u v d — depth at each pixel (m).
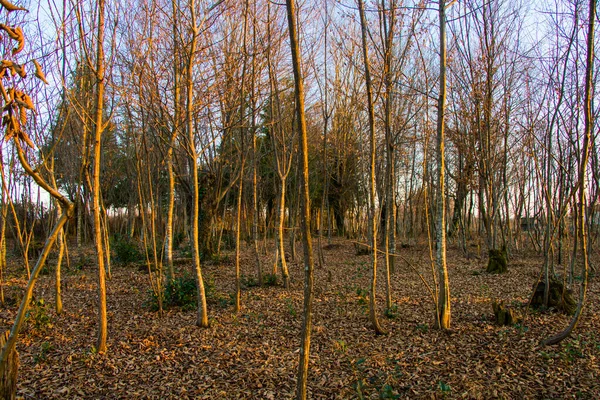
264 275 10.95
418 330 6.35
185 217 22.19
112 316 7.41
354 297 8.87
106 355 5.43
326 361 5.25
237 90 7.55
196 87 7.06
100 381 4.71
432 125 11.30
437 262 6.43
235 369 5.05
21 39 1.77
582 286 5.30
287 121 12.35
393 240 11.91
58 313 7.43
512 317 6.49
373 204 6.32
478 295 8.87
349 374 4.82
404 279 11.26
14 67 1.76
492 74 12.47
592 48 4.93
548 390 4.27
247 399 4.30
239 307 7.91
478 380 4.54
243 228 22.50
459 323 6.66
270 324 6.93
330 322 6.97
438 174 6.29
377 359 5.20
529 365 4.89
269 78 8.37
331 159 18.02
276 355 5.48
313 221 31.28
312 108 13.18
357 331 6.43
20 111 1.82
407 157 16.44
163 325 6.83
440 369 4.88
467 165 14.93
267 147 18.88
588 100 5.03
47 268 12.03
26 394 4.36
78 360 5.28
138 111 7.10
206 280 10.42
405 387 4.45
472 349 5.49
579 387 4.29
